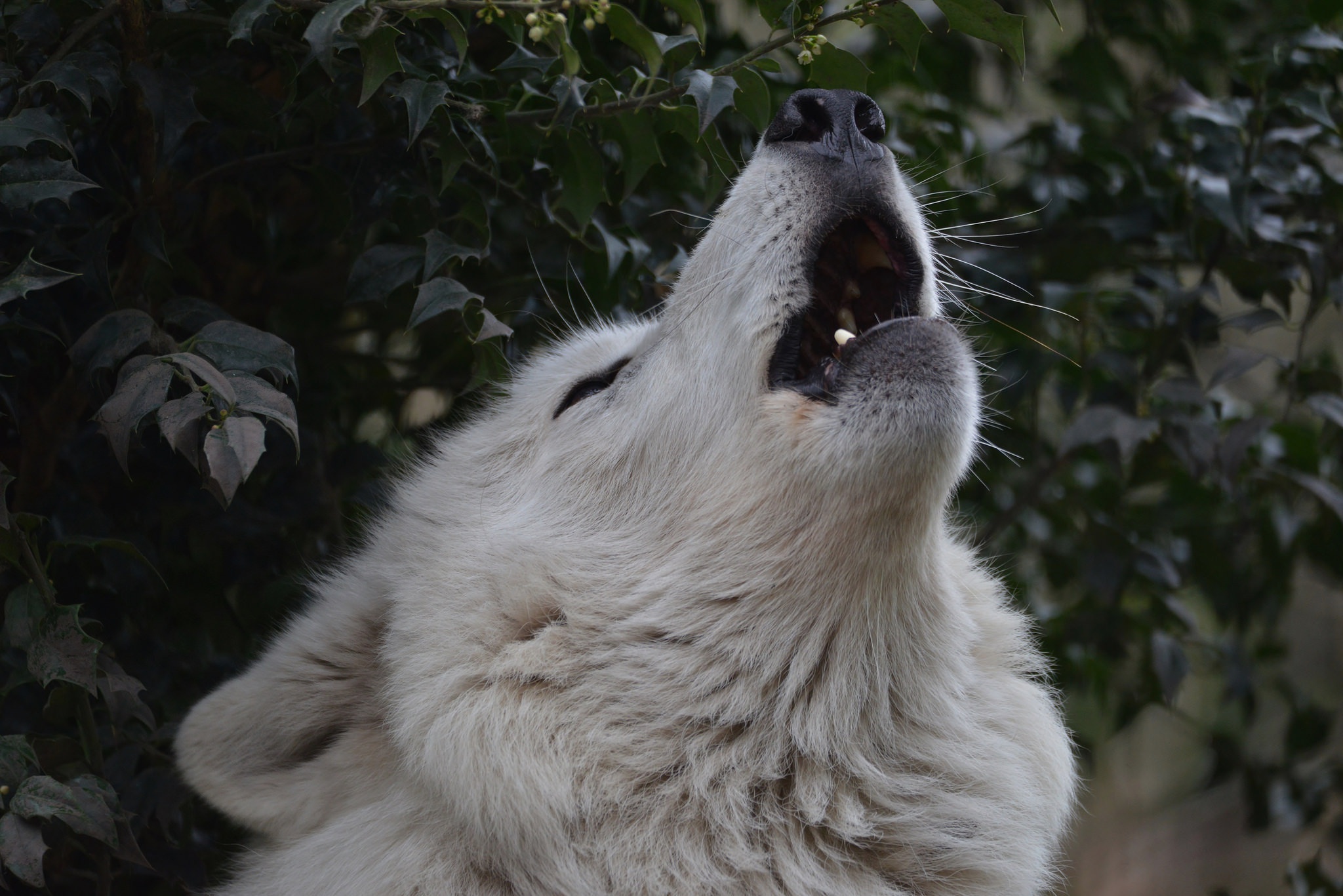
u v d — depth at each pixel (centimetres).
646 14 457
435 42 381
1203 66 561
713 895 275
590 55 399
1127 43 585
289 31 360
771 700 284
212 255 448
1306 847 1098
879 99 557
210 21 329
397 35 359
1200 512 562
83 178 293
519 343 459
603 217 471
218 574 416
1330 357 549
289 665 325
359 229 396
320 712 328
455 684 283
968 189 548
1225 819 1136
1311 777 609
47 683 296
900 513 267
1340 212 496
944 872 294
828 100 296
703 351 293
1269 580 565
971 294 511
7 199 287
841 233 307
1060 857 383
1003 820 300
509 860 276
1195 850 1134
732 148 476
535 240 459
